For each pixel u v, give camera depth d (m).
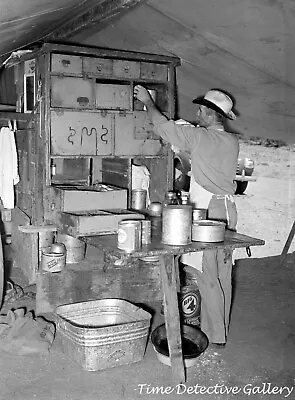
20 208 4.24
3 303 3.63
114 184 4.10
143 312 2.97
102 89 3.60
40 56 3.54
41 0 2.05
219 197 3.03
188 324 3.30
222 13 2.79
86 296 3.57
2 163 4.12
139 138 3.78
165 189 3.98
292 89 3.34
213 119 3.02
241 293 4.13
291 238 4.68
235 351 3.03
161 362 2.84
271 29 2.72
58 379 2.65
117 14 3.40
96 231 3.06
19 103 4.23
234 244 2.59
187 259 3.09
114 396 2.50
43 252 3.69
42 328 3.11
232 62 3.36
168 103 3.91
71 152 3.55
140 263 3.69
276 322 3.51
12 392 2.51
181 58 3.76
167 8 3.04
